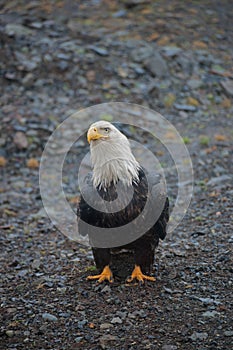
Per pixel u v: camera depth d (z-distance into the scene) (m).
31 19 23.11
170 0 27.34
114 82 19.75
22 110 17.75
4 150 16.03
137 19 24.81
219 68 21.83
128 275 8.67
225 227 10.76
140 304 7.62
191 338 6.60
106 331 6.94
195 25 24.91
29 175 15.16
